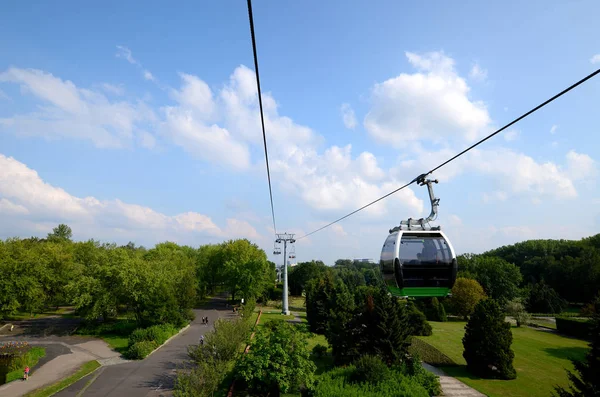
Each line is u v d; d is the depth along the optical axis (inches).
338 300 1796.3
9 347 1774.1
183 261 3627.0
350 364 1267.2
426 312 2925.7
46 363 1567.4
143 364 1549.0
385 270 721.6
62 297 2861.7
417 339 2047.2
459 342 2012.8
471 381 1316.4
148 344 1749.5
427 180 696.4
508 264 3565.5
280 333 1113.4
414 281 663.1
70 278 2810.0
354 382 1072.2
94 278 2299.5
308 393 1061.8
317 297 2256.4
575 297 3754.9
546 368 1494.8
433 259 667.4
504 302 3174.2
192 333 2237.9
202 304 3762.3
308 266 4830.2
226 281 3801.7
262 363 1034.7
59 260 3009.4
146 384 1288.1
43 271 2613.2
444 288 670.5
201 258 4490.7
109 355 1704.0
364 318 1357.0
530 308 3489.2
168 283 2452.0
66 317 2810.0
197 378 992.2
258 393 1100.5
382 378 1070.4
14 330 2306.8
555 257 4306.1
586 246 3949.3
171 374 1407.5
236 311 3196.4
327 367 1432.1
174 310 2320.4
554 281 3818.9
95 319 2406.5
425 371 1248.8
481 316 1434.5
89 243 3676.2
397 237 682.8
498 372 1360.7
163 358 1648.6
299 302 4279.0
